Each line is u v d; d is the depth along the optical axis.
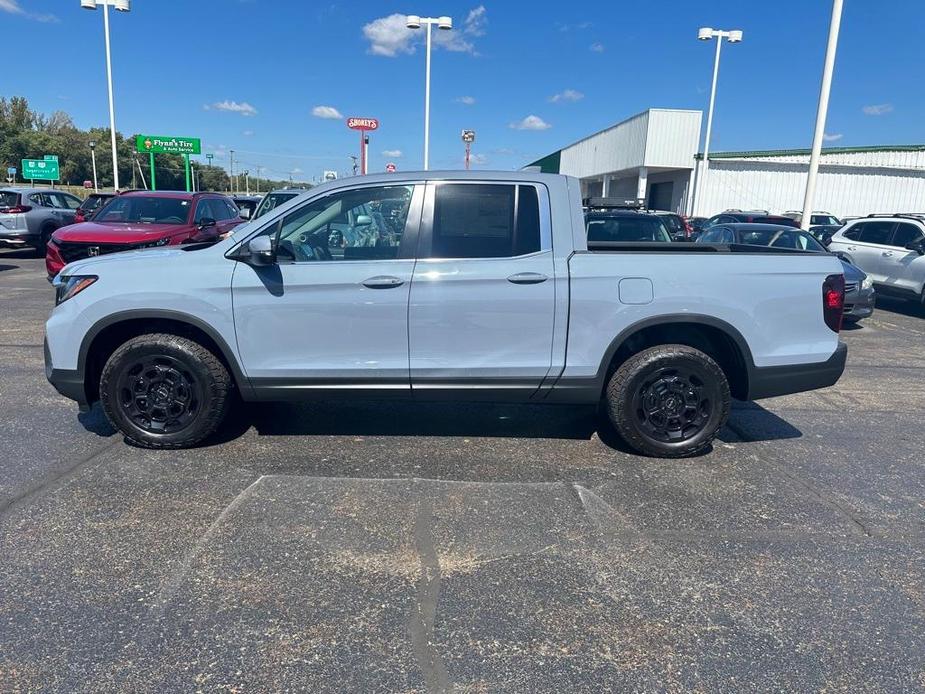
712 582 3.14
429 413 5.48
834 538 3.58
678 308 4.32
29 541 3.39
